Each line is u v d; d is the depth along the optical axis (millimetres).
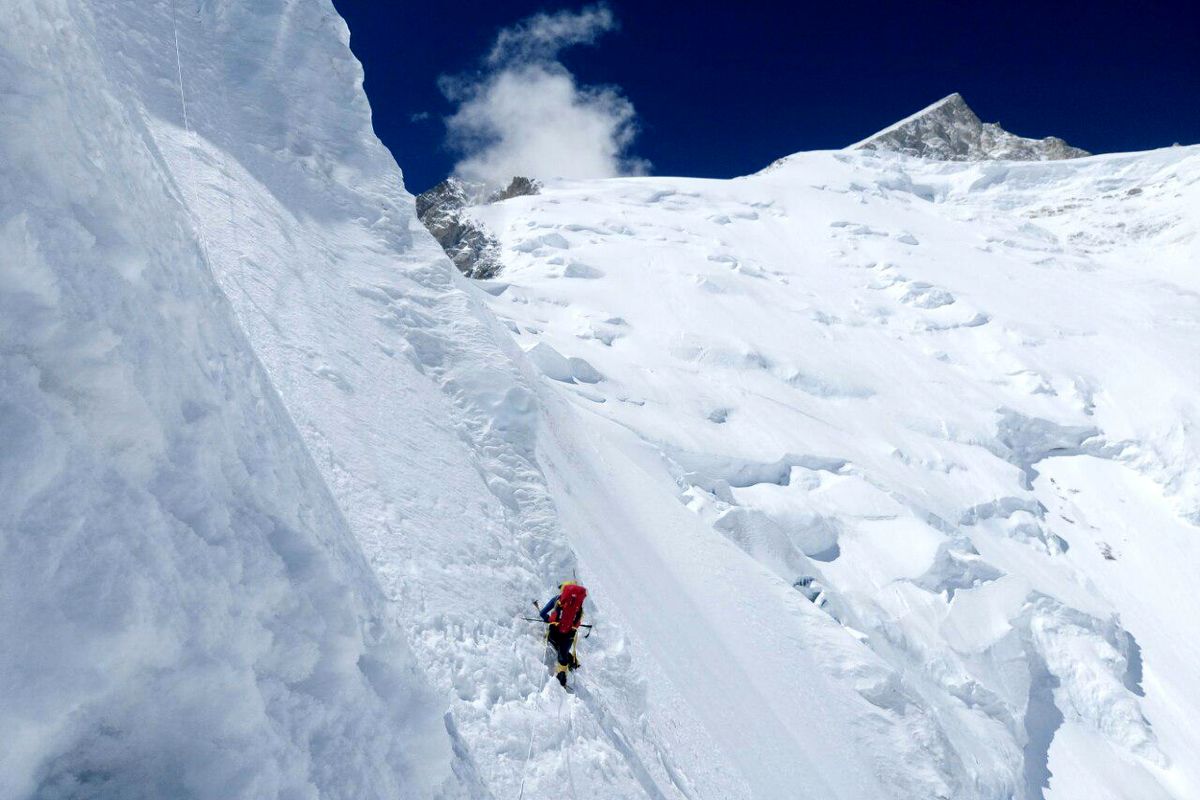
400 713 3426
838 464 41594
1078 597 39875
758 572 21797
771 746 13273
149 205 3816
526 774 6016
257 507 2961
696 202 95000
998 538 44062
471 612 7254
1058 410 57656
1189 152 118125
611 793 6664
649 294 63500
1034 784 29094
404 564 7031
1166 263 89000
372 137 15719
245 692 2299
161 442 2467
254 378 4293
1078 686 34594
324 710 2789
